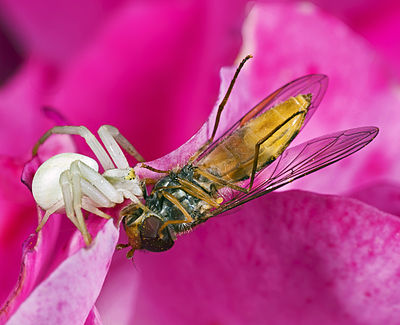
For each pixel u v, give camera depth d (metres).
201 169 0.07
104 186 0.07
